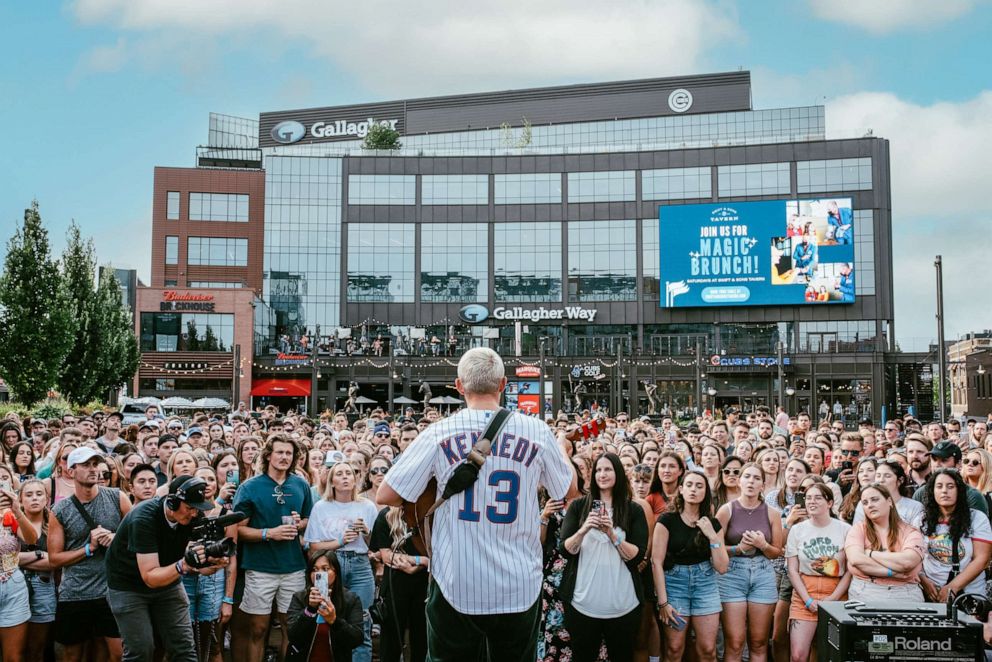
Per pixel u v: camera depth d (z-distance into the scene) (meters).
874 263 56.72
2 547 6.64
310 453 10.52
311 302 62.09
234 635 7.46
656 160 60.50
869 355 55.91
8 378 28.05
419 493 3.71
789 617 7.85
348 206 62.53
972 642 4.71
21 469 10.45
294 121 81.25
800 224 56.62
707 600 7.16
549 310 60.28
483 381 3.87
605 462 6.71
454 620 3.64
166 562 5.88
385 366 56.50
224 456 9.23
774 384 56.56
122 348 37.75
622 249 60.38
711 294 57.41
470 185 62.25
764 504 7.64
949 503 6.87
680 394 56.38
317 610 6.59
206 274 63.75
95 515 7.07
